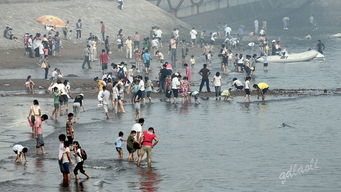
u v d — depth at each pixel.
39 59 125.31
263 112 78.50
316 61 136.75
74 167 53.72
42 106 81.38
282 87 98.88
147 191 47.41
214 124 71.44
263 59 123.12
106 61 111.19
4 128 68.69
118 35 144.38
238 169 53.41
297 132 67.31
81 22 156.62
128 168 53.88
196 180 50.28
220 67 124.69
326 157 56.94
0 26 140.88
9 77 105.81
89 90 95.56
